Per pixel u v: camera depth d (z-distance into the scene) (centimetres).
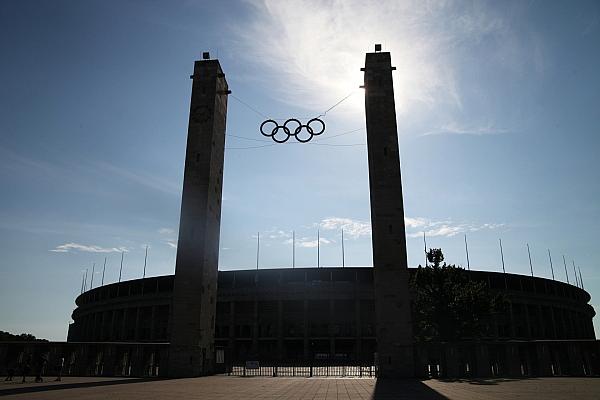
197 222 5097
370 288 9288
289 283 9450
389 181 5000
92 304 11688
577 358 4353
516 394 2617
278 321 9319
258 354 9162
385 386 3366
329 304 9450
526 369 4966
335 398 2542
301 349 9394
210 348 5134
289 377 4588
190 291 4906
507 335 9494
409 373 4428
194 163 5303
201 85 5616
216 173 5538
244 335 9438
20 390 2922
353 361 8794
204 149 5341
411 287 5909
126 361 5175
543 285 10588
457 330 5334
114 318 10769
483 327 5453
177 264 5003
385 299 4669
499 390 2880
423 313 5494
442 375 4475
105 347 4716
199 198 5172
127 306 10400
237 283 9981
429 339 5491
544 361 4406
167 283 10031
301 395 2708
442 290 5450
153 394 2706
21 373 4550
